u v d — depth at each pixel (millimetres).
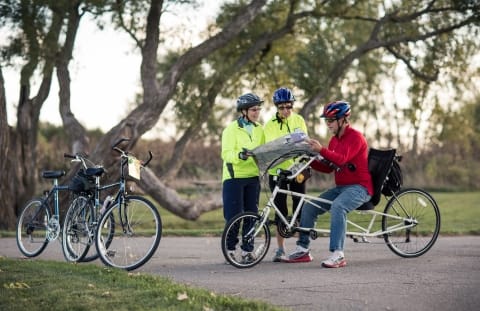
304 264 9570
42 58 20891
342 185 9438
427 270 8758
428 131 38031
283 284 7812
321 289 7480
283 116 9883
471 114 32125
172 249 11609
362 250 11070
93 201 9695
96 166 9844
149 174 21469
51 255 11023
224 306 6344
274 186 9906
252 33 26203
